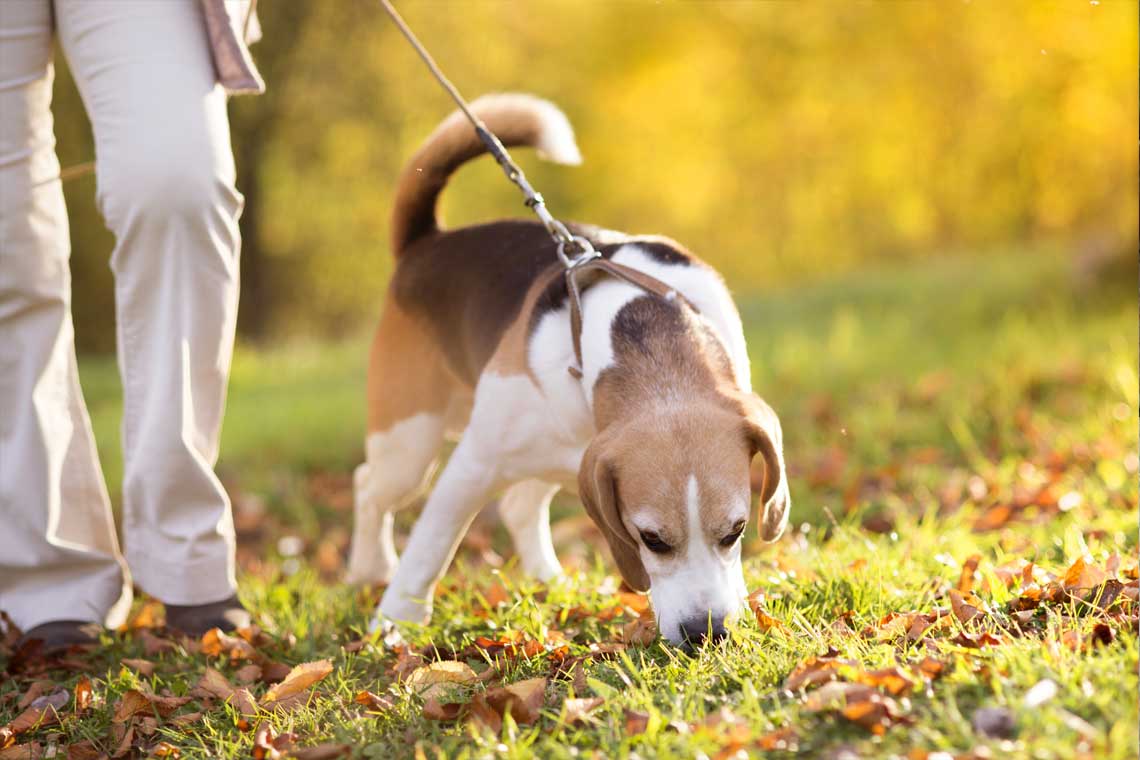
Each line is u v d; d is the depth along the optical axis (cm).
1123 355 693
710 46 1920
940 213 1650
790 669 252
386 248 1752
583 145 1994
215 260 331
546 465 325
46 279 346
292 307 1822
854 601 309
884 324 963
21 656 339
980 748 203
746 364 320
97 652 346
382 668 317
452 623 342
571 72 1977
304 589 420
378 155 1627
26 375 349
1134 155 1149
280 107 1561
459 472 334
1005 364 750
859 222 1836
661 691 249
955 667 238
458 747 242
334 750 248
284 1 1528
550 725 246
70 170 356
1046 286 1016
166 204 320
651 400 286
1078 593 284
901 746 211
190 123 320
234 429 822
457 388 385
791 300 1169
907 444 621
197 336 334
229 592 356
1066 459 525
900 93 1628
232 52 326
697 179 2003
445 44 1584
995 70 1427
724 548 275
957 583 324
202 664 331
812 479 554
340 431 774
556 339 312
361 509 416
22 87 333
